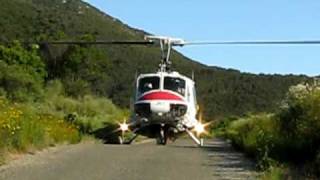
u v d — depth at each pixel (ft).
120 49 326.44
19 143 65.00
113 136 106.52
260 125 87.81
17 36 288.10
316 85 69.62
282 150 61.11
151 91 94.17
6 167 53.67
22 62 230.89
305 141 60.95
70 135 91.50
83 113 181.57
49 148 73.36
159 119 93.61
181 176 50.42
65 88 241.14
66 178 47.67
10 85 183.52
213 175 51.78
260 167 56.44
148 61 319.06
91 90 266.77
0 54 230.27
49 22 322.75
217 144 110.73
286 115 70.90
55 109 180.96
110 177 48.73
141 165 57.21
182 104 94.22
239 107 287.28
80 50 266.57
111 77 288.10
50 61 266.36
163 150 76.28
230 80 314.14
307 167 54.80
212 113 284.41
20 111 74.84
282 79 305.12
